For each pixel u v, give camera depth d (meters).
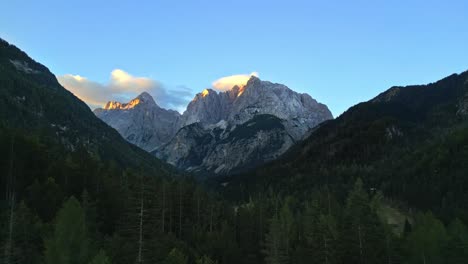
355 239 75.94
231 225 126.25
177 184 126.00
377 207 129.25
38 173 101.00
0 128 111.50
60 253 54.31
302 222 119.38
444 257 78.44
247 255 99.62
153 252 50.91
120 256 57.75
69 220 57.00
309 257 79.12
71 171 105.06
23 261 56.31
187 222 110.62
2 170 94.44
